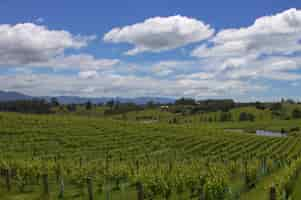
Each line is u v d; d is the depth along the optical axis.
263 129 133.88
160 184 20.80
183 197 21.83
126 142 55.31
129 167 29.83
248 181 26.42
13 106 162.38
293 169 26.97
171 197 21.64
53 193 22.89
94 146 49.75
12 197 21.28
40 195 21.77
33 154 40.72
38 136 51.94
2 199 20.73
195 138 65.00
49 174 27.41
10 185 23.27
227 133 79.25
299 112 174.25
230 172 28.53
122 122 76.94
